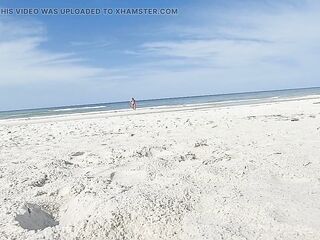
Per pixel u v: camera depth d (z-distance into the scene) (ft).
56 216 12.76
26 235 10.09
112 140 30.07
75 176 16.92
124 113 76.64
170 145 24.94
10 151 26.45
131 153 22.26
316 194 12.76
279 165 16.98
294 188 13.60
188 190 13.23
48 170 18.08
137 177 16.03
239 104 92.02
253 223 10.35
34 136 38.70
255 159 18.33
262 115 48.14
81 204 12.39
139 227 10.66
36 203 13.44
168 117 55.36
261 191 13.10
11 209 11.99
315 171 15.87
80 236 10.38
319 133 26.40
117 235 10.50
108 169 18.02
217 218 10.87
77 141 30.91
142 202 11.63
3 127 56.13
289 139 24.57
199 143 24.39
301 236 9.47
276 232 9.73
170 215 11.03
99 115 74.95
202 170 16.26
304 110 52.70
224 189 13.44
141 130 37.50
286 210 11.13
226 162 17.94
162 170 17.04
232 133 29.68
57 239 10.04
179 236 10.19
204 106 89.92
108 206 11.48
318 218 10.50
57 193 14.30
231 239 9.36
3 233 10.13
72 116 79.61
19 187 15.40
